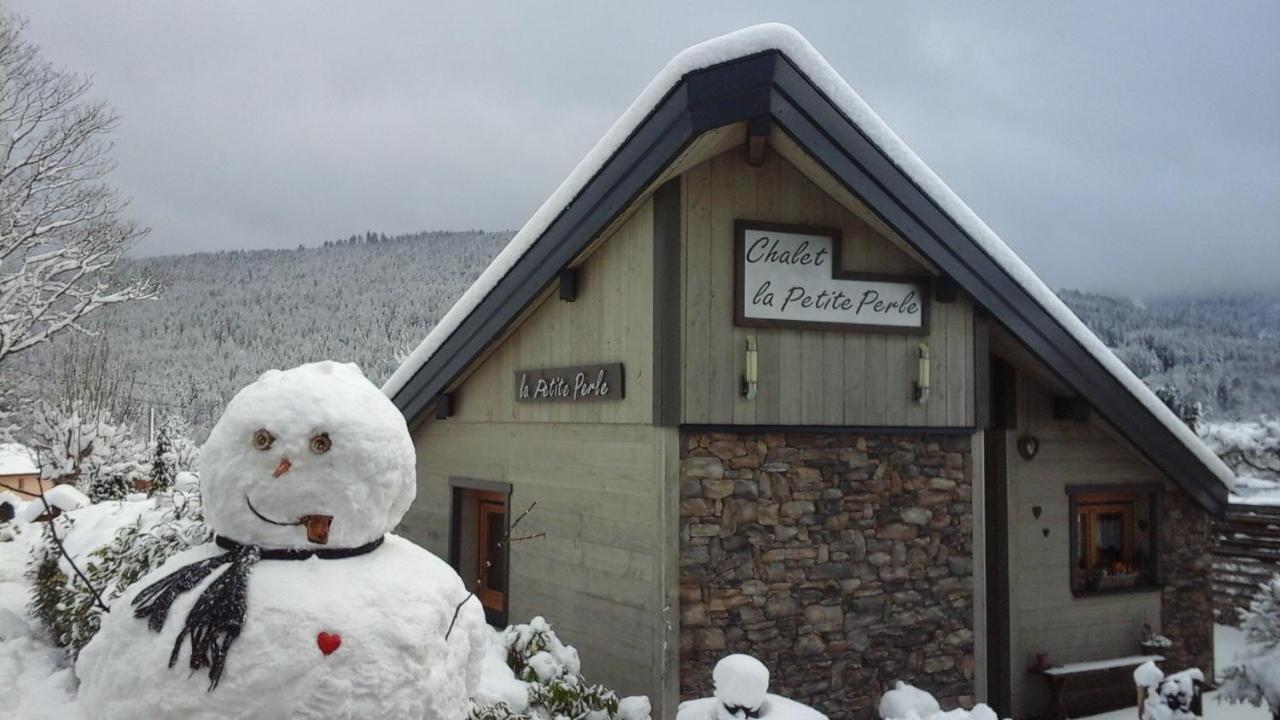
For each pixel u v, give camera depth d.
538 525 7.82
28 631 8.44
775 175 6.71
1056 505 8.77
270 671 2.64
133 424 23.81
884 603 6.95
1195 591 9.27
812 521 6.74
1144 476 9.23
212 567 2.86
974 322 7.45
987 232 7.04
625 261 6.76
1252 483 14.14
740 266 6.45
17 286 17.28
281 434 2.90
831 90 6.07
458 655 3.08
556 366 7.62
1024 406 8.68
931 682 7.06
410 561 3.15
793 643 6.58
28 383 20.92
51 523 3.29
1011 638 8.41
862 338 6.96
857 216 7.02
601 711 5.53
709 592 6.34
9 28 17.00
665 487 6.24
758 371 6.52
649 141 6.05
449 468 9.49
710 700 4.84
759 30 5.75
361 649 2.74
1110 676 8.70
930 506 7.22
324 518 2.94
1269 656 7.17
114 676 2.70
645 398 6.45
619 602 6.66
